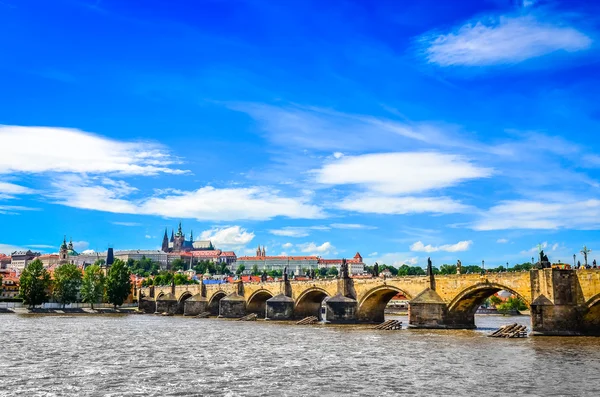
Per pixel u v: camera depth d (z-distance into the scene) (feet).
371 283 517.14
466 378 215.51
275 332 456.04
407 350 307.58
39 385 203.10
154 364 258.98
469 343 338.75
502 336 374.22
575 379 212.23
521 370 233.35
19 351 307.37
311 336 411.95
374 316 542.57
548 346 312.50
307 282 605.31
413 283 467.93
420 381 210.18
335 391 192.13
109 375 226.17
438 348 314.35
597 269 347.97
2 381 210.79
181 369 242.99
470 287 419.33
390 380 212.64
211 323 606.14
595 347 306.55
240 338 399.03
